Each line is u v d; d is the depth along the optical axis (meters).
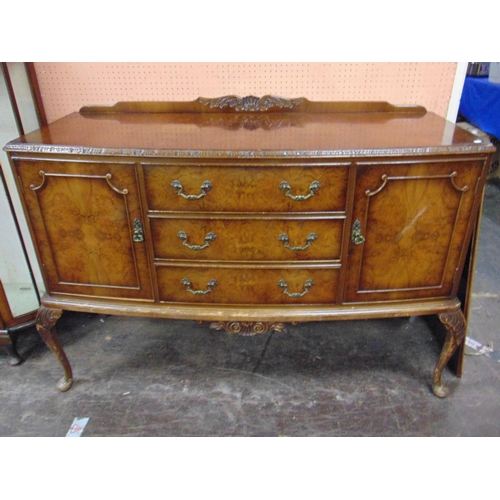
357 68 1.82
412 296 1.49
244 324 1.52
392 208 1.33
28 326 1.86
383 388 1.76
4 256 1.93
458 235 1.39
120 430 1.59
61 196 1.36
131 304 1.53
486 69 3.72
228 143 1.32
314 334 2.08
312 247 1.38
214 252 1.40
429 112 1.82
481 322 2.15
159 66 1.82
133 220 1.37
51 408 1.69
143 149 1.26
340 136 1.41
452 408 1.66
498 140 3.72
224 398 1.73
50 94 1.88
